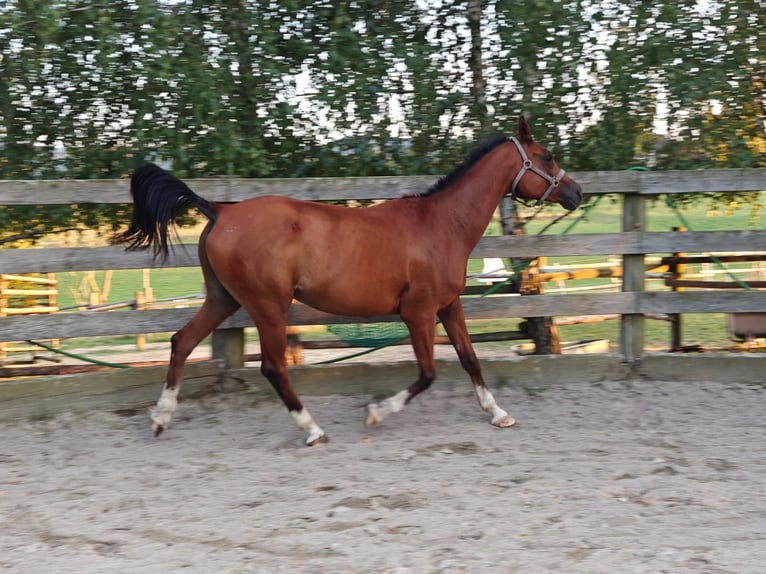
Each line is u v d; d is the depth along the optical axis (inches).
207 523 139.7
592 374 229.9
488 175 191.9
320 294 177.8
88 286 466.6
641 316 232.2
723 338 349.4
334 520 139.8
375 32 234.4
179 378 188.9
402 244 180.9
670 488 152.0
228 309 187.8
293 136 237.5
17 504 150.1
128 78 222.2
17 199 197.5
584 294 228.5
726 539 128.3
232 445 184.9
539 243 225.8
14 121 223.0
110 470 168.9
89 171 226.7
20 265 199.6
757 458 169.8
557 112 239.9
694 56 236.2
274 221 173.5
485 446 180.9
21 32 210.1
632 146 247.0
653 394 219.5
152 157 225.9
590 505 144.2
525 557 122.6
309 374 218.5
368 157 235.6
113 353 369.1
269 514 143.4
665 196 257.1
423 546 127.8
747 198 269.1
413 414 207.8
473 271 487.8
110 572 120.6
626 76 235.0
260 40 224.8
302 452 179.2
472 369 197.2
